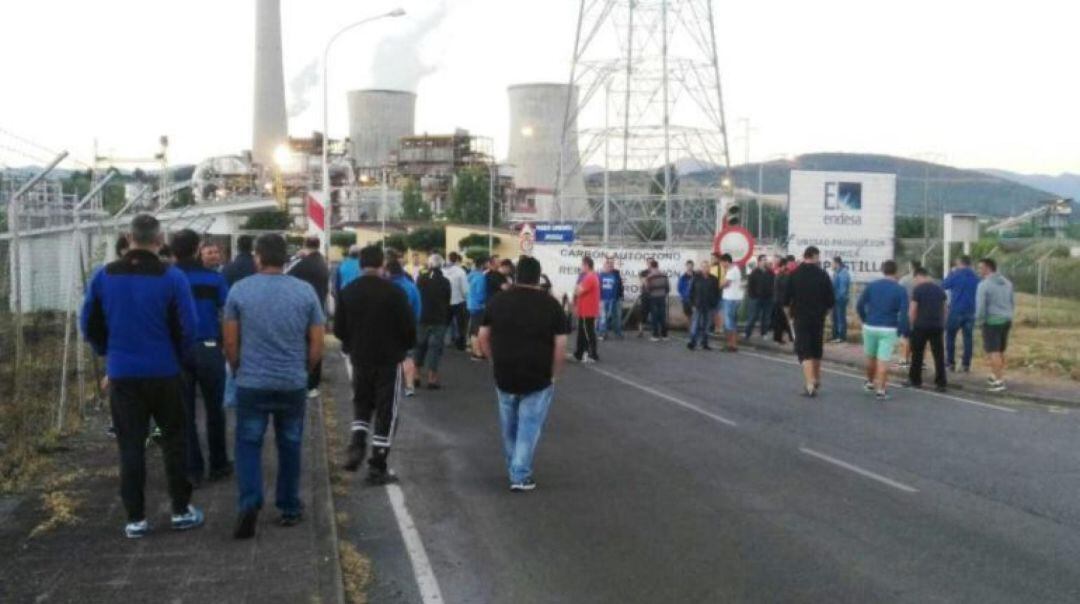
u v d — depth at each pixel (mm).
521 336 9047
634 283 30109
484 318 9242
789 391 15977
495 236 62188
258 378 7129
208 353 8820
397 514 8312
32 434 10250
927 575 6703
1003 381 16891
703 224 42688
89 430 10992
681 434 12055
